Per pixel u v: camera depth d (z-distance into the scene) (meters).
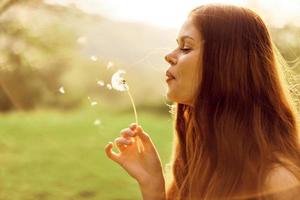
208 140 1.81
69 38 6.23
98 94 9.02
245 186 1.72
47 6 5.85
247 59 1.81
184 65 1.81
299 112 1.99
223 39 1.80
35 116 12.23
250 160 1.73
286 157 1.68
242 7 1.87
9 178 7.85
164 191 2.03
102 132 11.28
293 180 1.61
